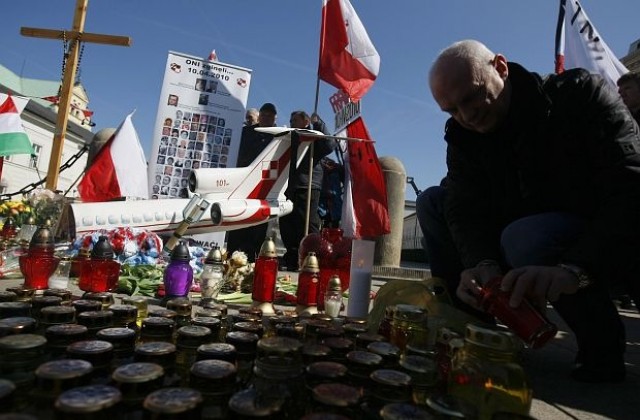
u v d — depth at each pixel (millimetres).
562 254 1640
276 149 5070
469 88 1588
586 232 1453
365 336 1350
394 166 7273
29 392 858
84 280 2375
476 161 1917
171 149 5480
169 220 4434
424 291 1761
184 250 2381
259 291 2240
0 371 927
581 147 1630
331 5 4641
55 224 3869
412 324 1372
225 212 4656
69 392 759
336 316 2189
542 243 1659
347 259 2531
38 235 2168
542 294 1322
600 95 1582
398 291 1821
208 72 5664
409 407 829
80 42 5281
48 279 2197
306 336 1421
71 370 847
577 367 1654
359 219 4688
